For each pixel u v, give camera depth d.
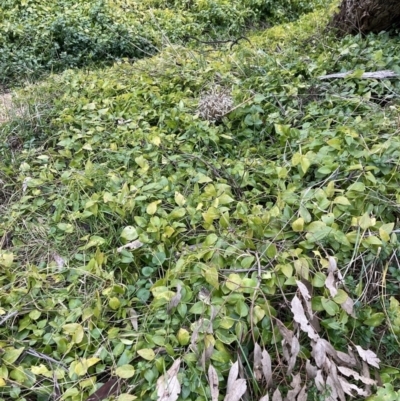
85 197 2.96
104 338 2.14
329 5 7.30
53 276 2.49
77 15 6.87
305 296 2.00
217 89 3.93
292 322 2.05
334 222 2.38
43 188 3.15
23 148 3.77
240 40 6.43
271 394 1.88
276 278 2.13
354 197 2.47
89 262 2.47
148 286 2.37
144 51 6.46
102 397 1.93
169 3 8.65
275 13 9.06
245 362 1.97
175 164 3.14
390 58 3.87
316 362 1.87
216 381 1.83
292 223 2.32
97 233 2.73
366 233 2.32
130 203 2.71
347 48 4.16
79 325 2.14
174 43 6.93
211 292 2.12
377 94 3.59
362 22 4.73
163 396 1.82
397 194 2.46
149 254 2.48
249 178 2.95
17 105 4.29
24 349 2.14
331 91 3.68
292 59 4.37
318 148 2.93
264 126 3.53
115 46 6.61
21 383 2.00
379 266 2.28
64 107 4.06
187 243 2.58
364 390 1.91
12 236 2.87
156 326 2.15
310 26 5.93
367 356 1.93
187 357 1.93
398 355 2.08
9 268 2.58
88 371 2.04
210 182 3.00
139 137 3.44
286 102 3.67
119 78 4.61
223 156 3.34
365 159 2.67
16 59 5.91
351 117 3.26
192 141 3.33
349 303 2.02
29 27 6.42
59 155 3.43
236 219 2.59
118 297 2.31
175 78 4.37
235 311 2.03
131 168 3.20
